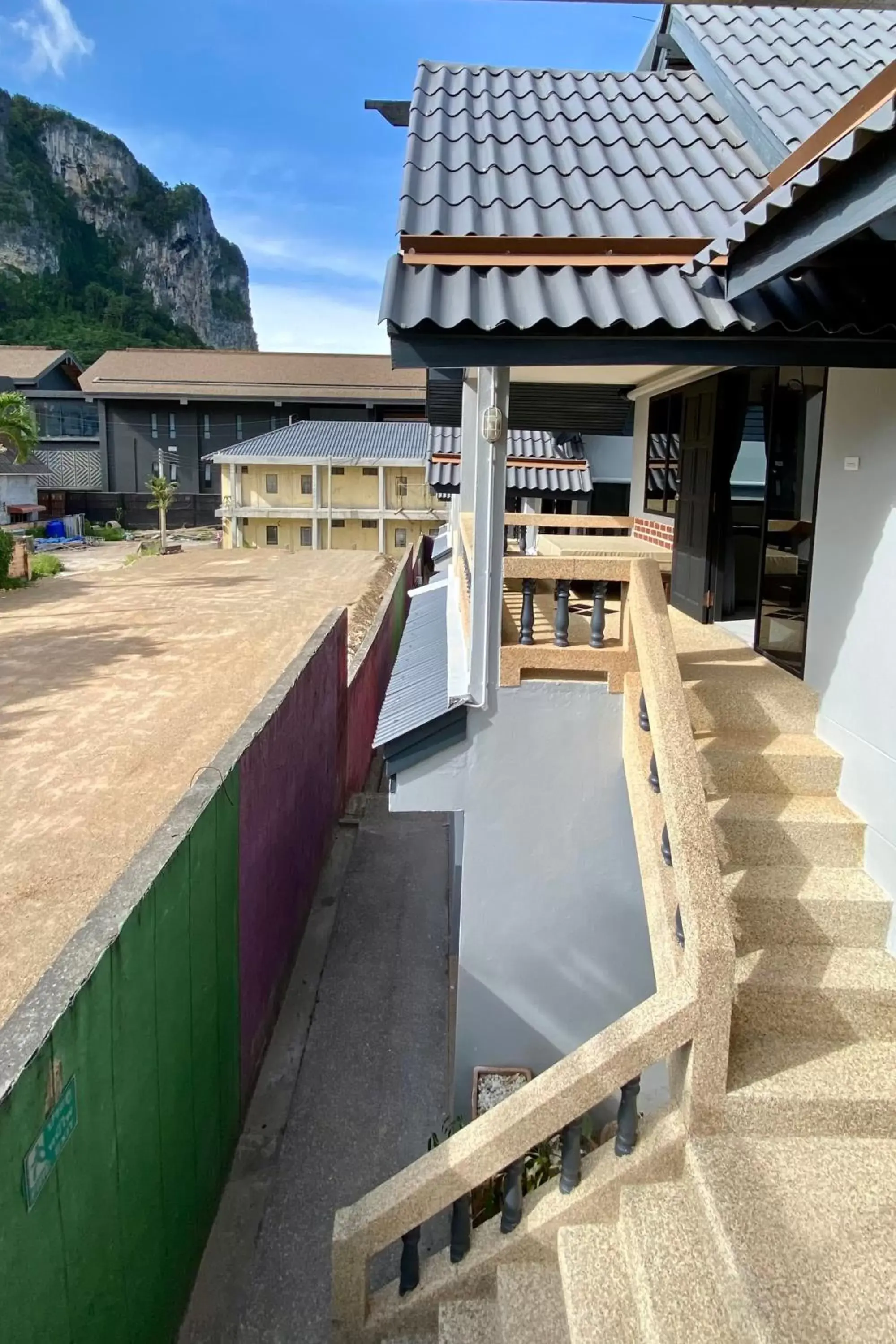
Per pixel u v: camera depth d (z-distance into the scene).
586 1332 2.60
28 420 27.88
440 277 3.85
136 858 3.66
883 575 3.84
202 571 29.23
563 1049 4.71
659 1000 3.07
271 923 5.92
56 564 29.28
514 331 3.56
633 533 8.76
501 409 4.16
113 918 3.14
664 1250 2.63
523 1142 3.05
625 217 4.41
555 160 5.22
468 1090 4.72
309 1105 5.23
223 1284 3.98
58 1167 2.53
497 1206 3.94
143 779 9.81
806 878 3.87
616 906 4.62
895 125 2.36
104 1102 2.91
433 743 4.49
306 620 19.66
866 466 3.99
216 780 4.59
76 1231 2.66
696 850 3.05
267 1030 5.80
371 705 13.02
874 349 3.62
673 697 3.58
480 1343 3.00
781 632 5.13
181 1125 3.81
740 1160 2.86
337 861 8.80
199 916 4.13
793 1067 3.14
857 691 4.08
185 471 51.34
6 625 19.03
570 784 4.52
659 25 7.27
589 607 6.92
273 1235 4.25
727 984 2.88
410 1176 3.20
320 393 50.78
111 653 16.20
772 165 5.08
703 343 3.63
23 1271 2.29
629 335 3.61
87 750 10.76
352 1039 5.89
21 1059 2.34
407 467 36.84
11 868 7.64
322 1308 3.85
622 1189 2.92
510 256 3.92
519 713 4.47
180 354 54.78
